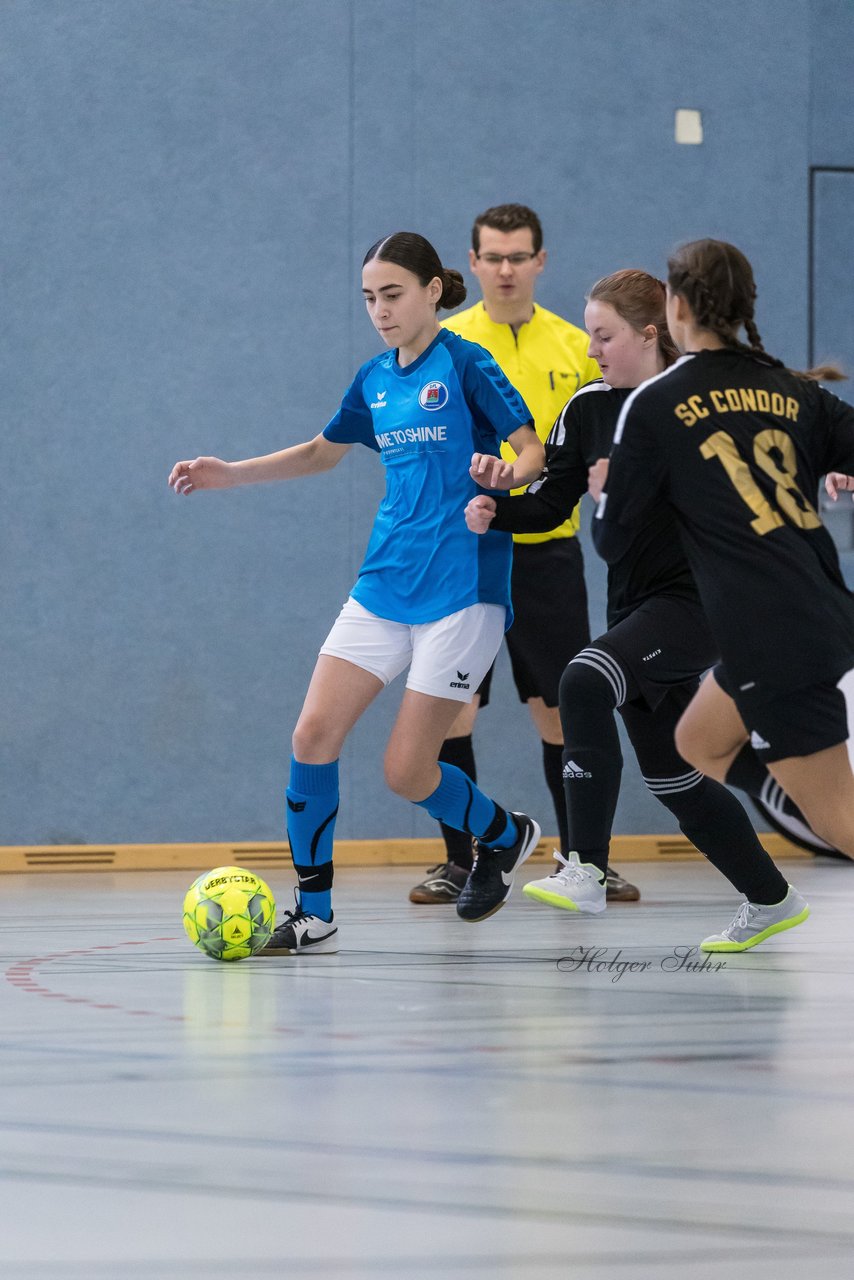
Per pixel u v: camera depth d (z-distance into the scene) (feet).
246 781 61.62
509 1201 14.12
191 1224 13.46
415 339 33.17
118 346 60.95
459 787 34.45
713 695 26.45
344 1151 15.89
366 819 62.08
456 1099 18.37
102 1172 15.10
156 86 61.26
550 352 48.91
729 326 25.91
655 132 65.36
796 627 23.94
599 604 64.18
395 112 63.16
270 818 61.72
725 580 24.38
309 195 62.39
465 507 32.63
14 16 60.29
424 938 36.40
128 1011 24.99
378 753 62.18
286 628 61.98
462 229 63.77
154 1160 15.55
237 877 32.19
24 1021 24.06
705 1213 13.75
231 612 61.57
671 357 33.12
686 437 24.94
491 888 35.60
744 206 66.23
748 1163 15.40
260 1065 20.48
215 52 61.72
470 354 32.99
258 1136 16.52
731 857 32.09
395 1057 21.01
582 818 32.12
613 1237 13.08
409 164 63.26
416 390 32.96
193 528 61.36
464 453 32.71
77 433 60.54
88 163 60.75
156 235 61.21
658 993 26.89
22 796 60.08
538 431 48.47
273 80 62.13
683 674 31.83
